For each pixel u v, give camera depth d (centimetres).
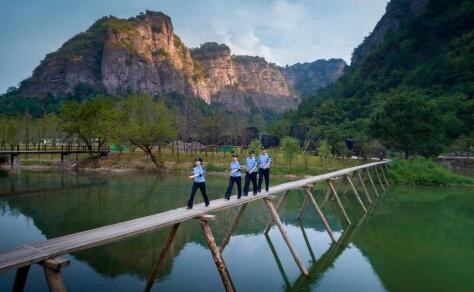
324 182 4891
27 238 2102
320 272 1678
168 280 1516
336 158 6781
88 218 2595
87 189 3975
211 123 9112
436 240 2233
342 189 4334
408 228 2520
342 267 1750
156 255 1820
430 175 4797
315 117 13550
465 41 13425
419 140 5828
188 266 1684
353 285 1536
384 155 7238
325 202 3356
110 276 1548
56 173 5578
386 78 14975
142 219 1304
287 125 12050
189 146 8600
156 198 3422
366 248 2062
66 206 3019
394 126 5828
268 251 1956
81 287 1429
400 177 4912
